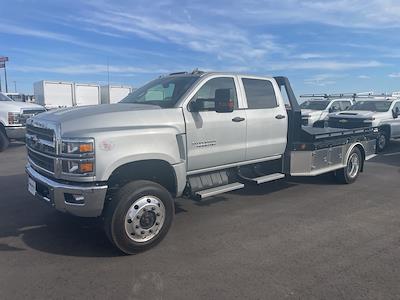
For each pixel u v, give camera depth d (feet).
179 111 17.02
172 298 11.62
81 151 13.87
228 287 12.29
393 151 45.42
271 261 14.25
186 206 21.44
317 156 23.98
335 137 25.41
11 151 43.52
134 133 14.97
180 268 13.66
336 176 27.04
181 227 17.97
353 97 60.44
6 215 19.44
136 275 13.12
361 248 15.52
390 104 48.03
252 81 20.92
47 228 17.66
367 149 28.76
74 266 13.80
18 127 42.29
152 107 16.83
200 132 17.69
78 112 15.48
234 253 14.98
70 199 14.42
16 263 14.01
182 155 16.99
